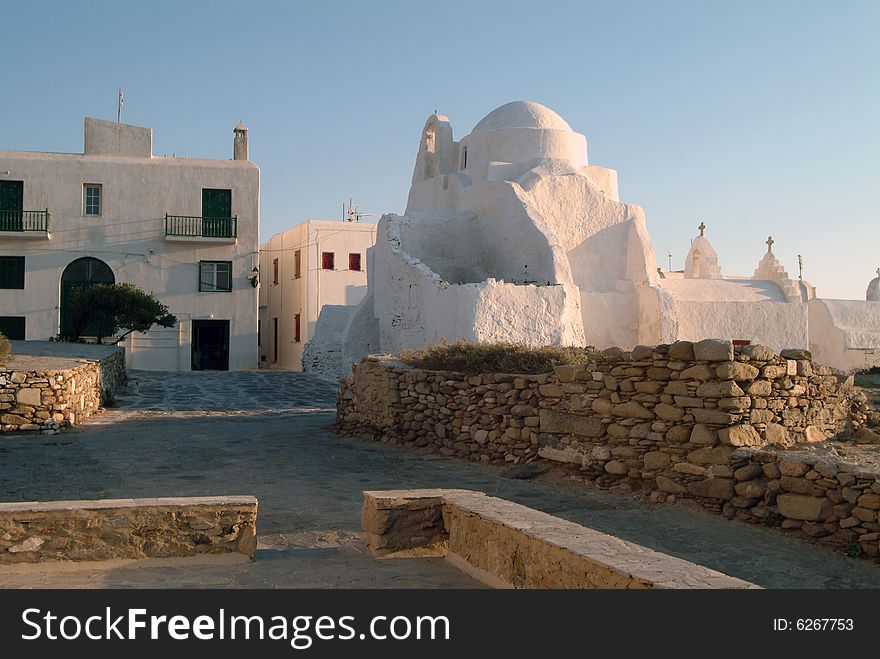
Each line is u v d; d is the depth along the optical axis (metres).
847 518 7.11
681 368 8.90
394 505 6.19
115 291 26.50
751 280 26.30
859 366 24.70
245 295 32.28
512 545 5.12
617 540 4.76
